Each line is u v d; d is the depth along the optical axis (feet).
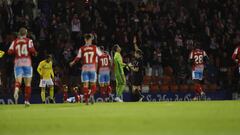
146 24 297.94
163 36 297.94
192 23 312.71
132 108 140.77
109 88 231.71
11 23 268.41
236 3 327.06
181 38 298.35
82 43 275.80
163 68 287.07
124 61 271.08
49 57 229.04
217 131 70.49
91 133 70.33
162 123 85.10
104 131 73.05
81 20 284.00
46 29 277.23
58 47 271.08
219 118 95.76
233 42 304.09
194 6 335.67
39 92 258.57
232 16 322.34
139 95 260.83
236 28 318.45
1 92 247.09
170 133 68.13
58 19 281.95
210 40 306.14
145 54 284.00
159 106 152.76
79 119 97.86
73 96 256.73
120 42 283.59
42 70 228.02
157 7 316.60
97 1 305.12
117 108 141.79
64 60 266.36
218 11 321.11
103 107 150.41
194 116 102.17
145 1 328.90
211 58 298.35
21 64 162.30
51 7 300.61
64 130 75.61
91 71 176.96
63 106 163.32
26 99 165.78
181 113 112.88
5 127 81.92
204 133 67.56
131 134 67.77
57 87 253.03
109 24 294.46
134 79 257.55
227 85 289.53
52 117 105.19
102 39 282.97
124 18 297.94
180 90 281.74
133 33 288.51
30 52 163.43
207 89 284.61
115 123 86.84
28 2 285.23
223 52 299.58
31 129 77.92
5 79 252.42
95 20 289.53
